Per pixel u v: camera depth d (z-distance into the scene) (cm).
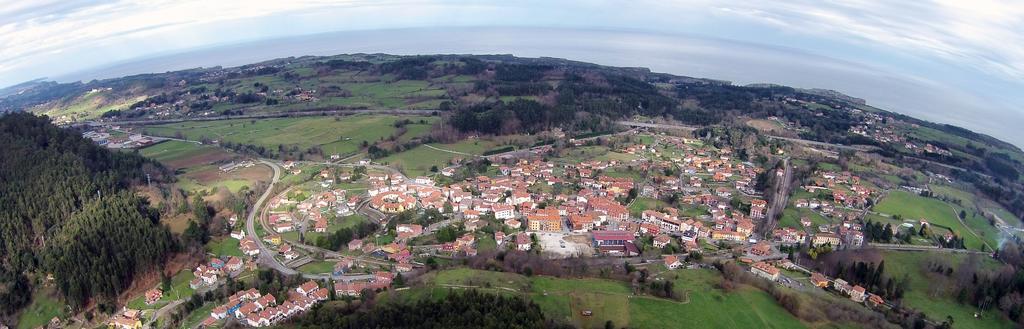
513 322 15725
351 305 18212
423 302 17288
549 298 18450
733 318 17875
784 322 17900
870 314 18538
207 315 19462
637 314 17762
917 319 18762
